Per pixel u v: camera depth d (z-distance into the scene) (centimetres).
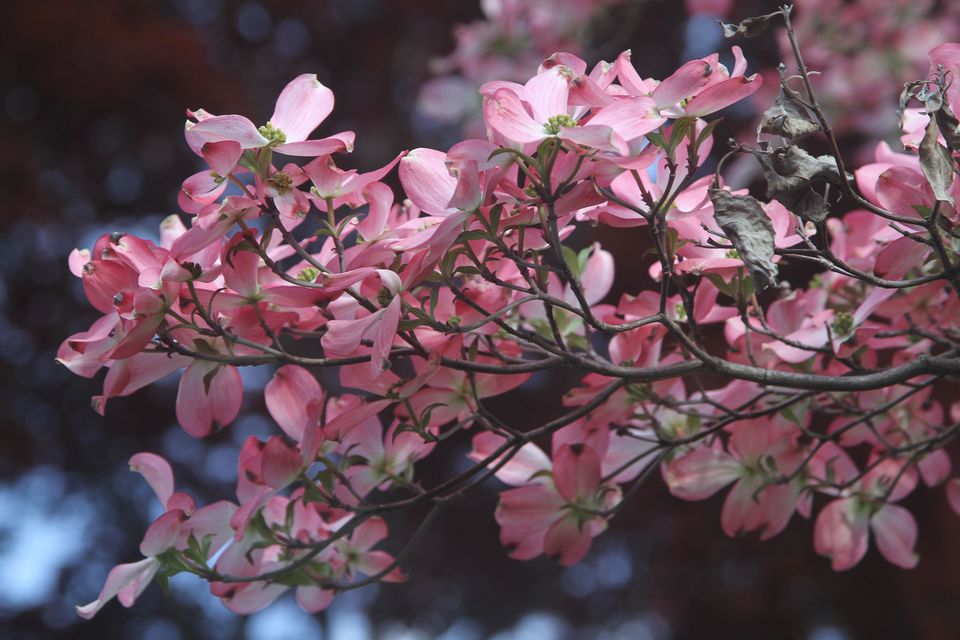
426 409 141
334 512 149
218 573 142
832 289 153
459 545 541
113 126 476
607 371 136
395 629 559
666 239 135
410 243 133
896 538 160
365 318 133
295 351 394
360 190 134
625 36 352
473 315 141
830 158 129
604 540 529
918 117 146
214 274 133
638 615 600
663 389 150
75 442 513
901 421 160
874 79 314
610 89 135
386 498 416
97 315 478
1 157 442
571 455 148
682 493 155
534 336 136
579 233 436
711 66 129
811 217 129
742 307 139
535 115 131
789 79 129
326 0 525
